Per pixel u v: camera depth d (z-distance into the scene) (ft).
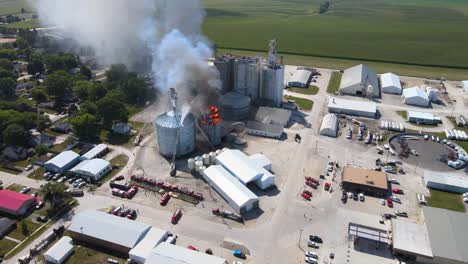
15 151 494.59
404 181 447.01
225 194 407.44
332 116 595.06
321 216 387.96
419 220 381.19
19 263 326.44
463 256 318.65
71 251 339.57
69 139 538.06
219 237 359.46
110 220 360.69
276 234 363.35
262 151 513.45
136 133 561.02
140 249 329.93
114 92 635.66
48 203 405.39
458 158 492.95
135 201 409.90
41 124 543.80
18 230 366.43
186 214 390.21
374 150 516.32
